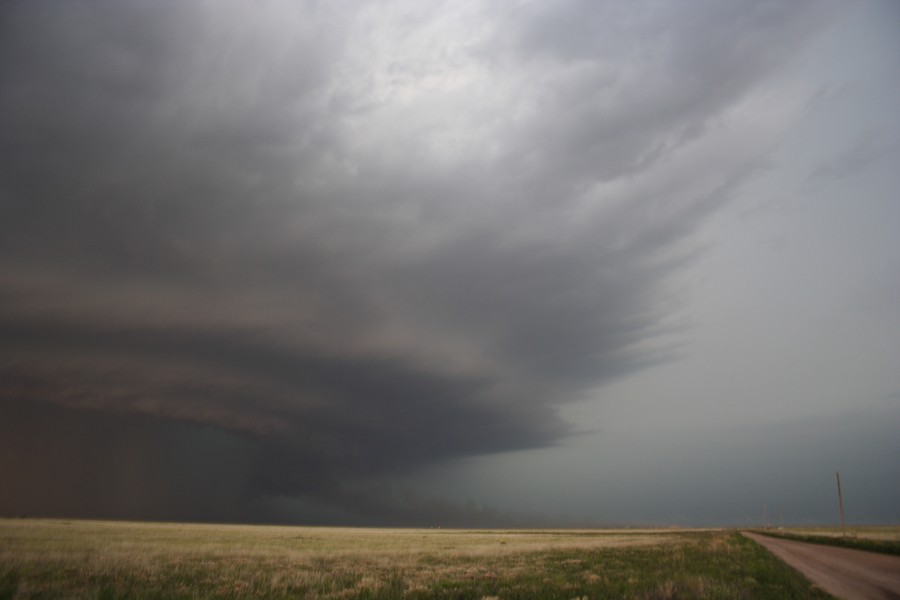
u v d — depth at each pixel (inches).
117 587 641.6
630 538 2893.7
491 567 1022.4
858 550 1699.1
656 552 1439.5
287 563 1028.5
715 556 1253.7
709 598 580.4
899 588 816.3
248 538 2193.7
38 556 901.2
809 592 706.8
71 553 1003.9
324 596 636.7
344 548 1590.8
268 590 661.3
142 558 971.3
